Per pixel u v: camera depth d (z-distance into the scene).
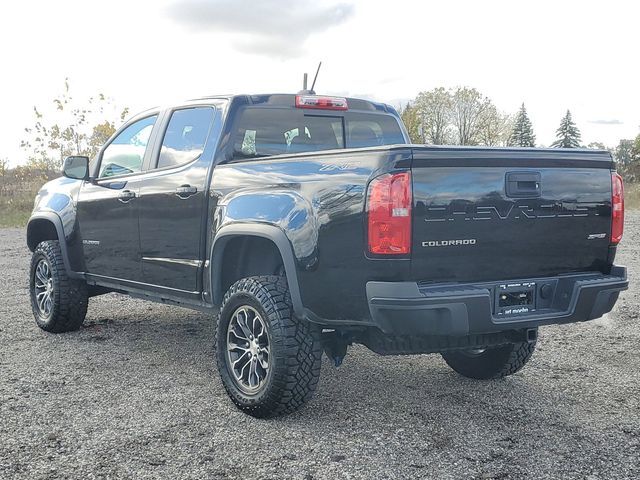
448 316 3.42
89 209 5.79
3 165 23.84
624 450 3.62
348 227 3.56
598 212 4.02
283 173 4.03
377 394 4.57
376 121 5.60
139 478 3.26
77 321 6.21
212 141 4.71
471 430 3.90
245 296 4.09
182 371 5.08
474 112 52.16
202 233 4.61
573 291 3.85
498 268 3.70
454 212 3.51
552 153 3.82
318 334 3.97
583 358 5.46
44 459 3.48
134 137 5.62
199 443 3.70
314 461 3.47
